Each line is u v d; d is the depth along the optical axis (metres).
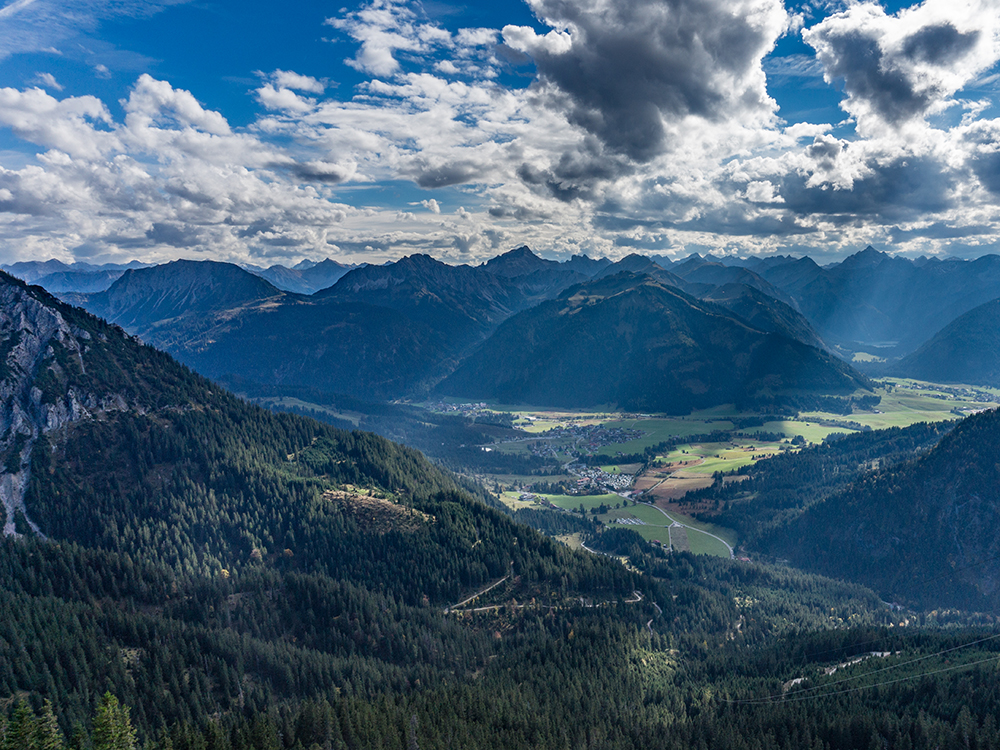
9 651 175.38
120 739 147.62
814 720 187.75
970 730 170.50
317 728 170.38
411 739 169.62
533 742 179.62
